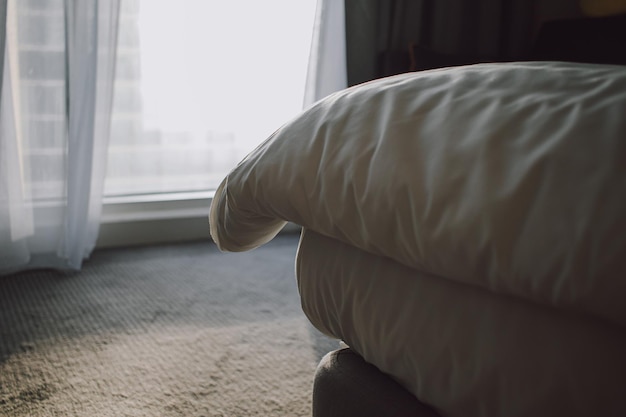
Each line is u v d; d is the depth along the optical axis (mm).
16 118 1645
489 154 445
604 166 381
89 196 1732
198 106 2043
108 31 1702
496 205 417
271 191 633
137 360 1193
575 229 374
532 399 425
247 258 1957
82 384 1087
